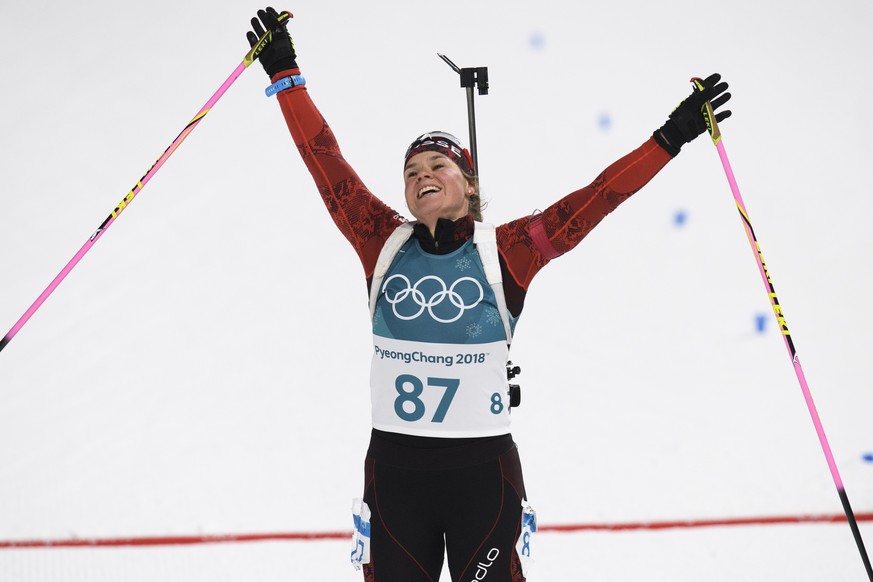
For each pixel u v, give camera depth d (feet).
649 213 72.69
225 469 52.70
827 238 71.26
